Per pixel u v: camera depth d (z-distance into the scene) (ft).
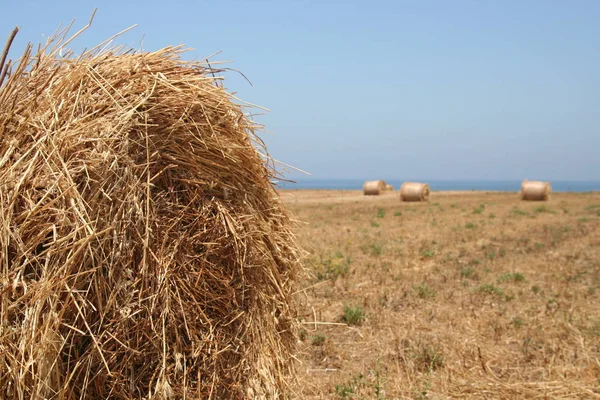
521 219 70.28
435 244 45.57
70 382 9.62
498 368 17.54
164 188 11.13
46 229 9.30
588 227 59.21
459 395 15.47
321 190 196.13
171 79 11.41
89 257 9.71
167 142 11.15
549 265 35.68
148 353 10.50
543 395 15.25
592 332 20.67
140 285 10.39
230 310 11.76
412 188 114.73
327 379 16.51
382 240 47.44
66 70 10.72
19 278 9.03
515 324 21.88
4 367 8.71
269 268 12.70
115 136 10.21
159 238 10.78
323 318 22.84
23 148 9.74
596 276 32.14
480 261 37.45
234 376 11.73
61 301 9.32
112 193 10.12
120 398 10.19
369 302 25.44
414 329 21.38
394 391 15.53
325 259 34.24
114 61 11.14
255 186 12.71
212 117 11.78
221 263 11.77
